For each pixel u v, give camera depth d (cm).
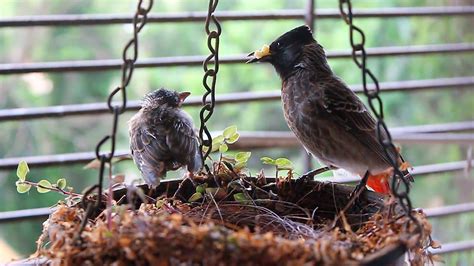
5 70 1002
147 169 717
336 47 1686
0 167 994
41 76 1672
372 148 821
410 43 1656
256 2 1797
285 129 1730
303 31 847
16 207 1550
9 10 1741
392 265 530
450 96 1650
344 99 822
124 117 1700
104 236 516
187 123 770
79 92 1683
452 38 1659
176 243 496
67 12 1762
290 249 497
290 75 848
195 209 665
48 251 546
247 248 491
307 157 1139
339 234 574
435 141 1065
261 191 695
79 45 1769
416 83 1281
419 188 1596
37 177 1570
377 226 584
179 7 1811
